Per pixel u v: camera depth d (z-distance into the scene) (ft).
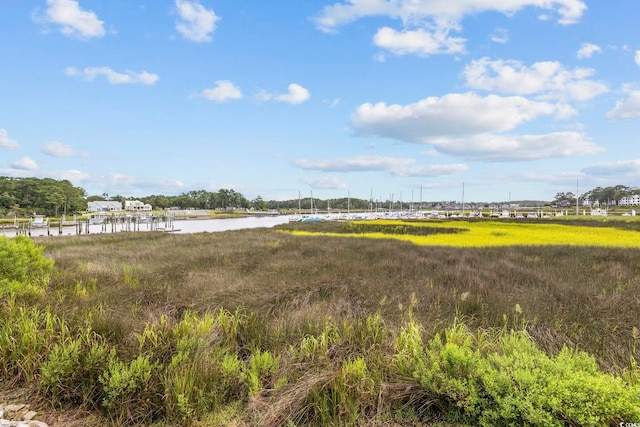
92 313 15.89
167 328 14.42
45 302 17.75
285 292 22.07
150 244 58.39
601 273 29.60
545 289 22.98
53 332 13.62
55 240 70.08
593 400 8.07
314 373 11.79
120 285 24.57
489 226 118.42
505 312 18.15
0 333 13.52
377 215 338.75
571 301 20.27
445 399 10.23
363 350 13.15
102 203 414.21
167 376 11.33
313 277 26.66
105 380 11.09
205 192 502.38
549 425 7.94
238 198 501.97
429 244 57.72
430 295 21.48
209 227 192.13
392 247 48.83
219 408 10.78
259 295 21.42
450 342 12.55
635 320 17.10
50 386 11.15
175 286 25.05
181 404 10.02
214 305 19.97
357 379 11.07
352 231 105.91
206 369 11.71
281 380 11.06
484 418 9.04
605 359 12.81
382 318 16.48
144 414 10.43
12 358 12.30
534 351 11.58
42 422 10.13
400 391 10.80
